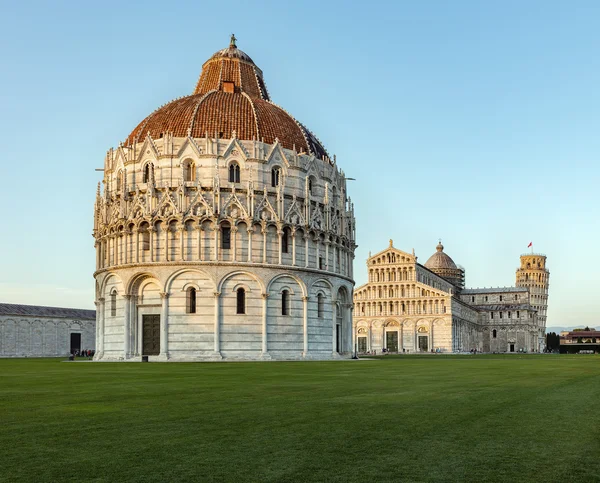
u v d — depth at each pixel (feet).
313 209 340.80
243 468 52.34
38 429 69.87
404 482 48.32
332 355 343.26
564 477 49.78
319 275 336.70
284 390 115.03
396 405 90.07
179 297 308.81
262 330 312.71
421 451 58.44
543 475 50.34
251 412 82.79
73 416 79.87
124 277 318.24
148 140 324.60
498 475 50.29
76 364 273.95
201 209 312.71
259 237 317.42
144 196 320.09
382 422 74.13
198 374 171.83
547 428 70.23
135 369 209.46
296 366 229.25
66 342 568.41
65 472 51.16
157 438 64.44
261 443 61.87
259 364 253.03
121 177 336.08
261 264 313.53
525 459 55.42
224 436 65.41
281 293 320.91
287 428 70.03
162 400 97.91
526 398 99.81
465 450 58.85
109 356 326.65
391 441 62.85
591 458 55.83
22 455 56.95
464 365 238.07
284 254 325.42
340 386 124.06
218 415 80.07
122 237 325.62
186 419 76.74
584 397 101.45
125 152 334.85
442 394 106.22
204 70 393.91
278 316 318.86
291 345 321.52
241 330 309.83
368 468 52.37
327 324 342.03
